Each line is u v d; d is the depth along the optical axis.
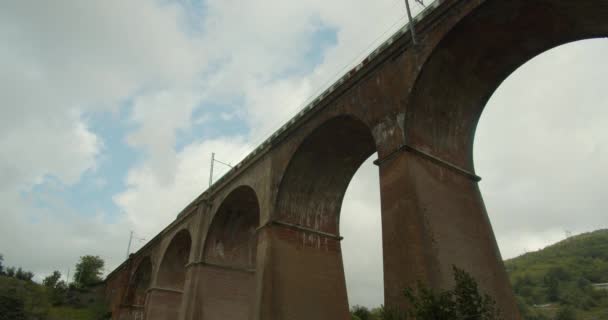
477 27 12.46
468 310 8.70
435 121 14.09
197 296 24.38
